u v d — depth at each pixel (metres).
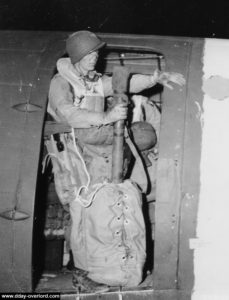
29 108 2.30
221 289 2.17
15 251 2.17
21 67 2.43
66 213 2.81
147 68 2.79
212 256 2.14
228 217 2.14
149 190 2.71
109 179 2.40
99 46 2.40
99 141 2.44
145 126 2.66
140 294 2.21
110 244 2.26
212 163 2.17
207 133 2.21
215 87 2.27
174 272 2.16
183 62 2.38
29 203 2.17
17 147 2.24
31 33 2.60
